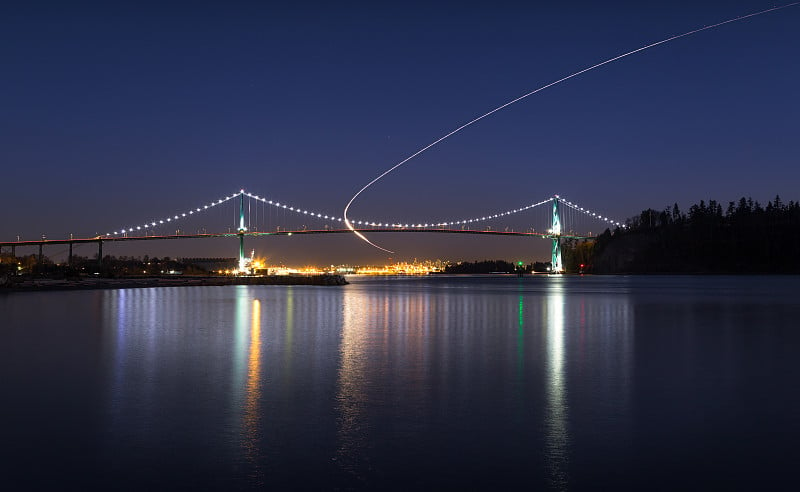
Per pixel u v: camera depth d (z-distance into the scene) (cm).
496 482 827
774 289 8494
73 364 1738
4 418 1132
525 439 1007
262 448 962
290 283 12012
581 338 2420
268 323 3100
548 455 930
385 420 1120
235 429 1062
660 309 4228
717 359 1848
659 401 1272
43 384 1443
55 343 2228
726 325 2967
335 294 7362
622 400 1280
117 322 3089
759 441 996
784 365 1731
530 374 1585
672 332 2645
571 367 1700
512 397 1308
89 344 2203
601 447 967
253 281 11931
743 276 18025
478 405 1234
